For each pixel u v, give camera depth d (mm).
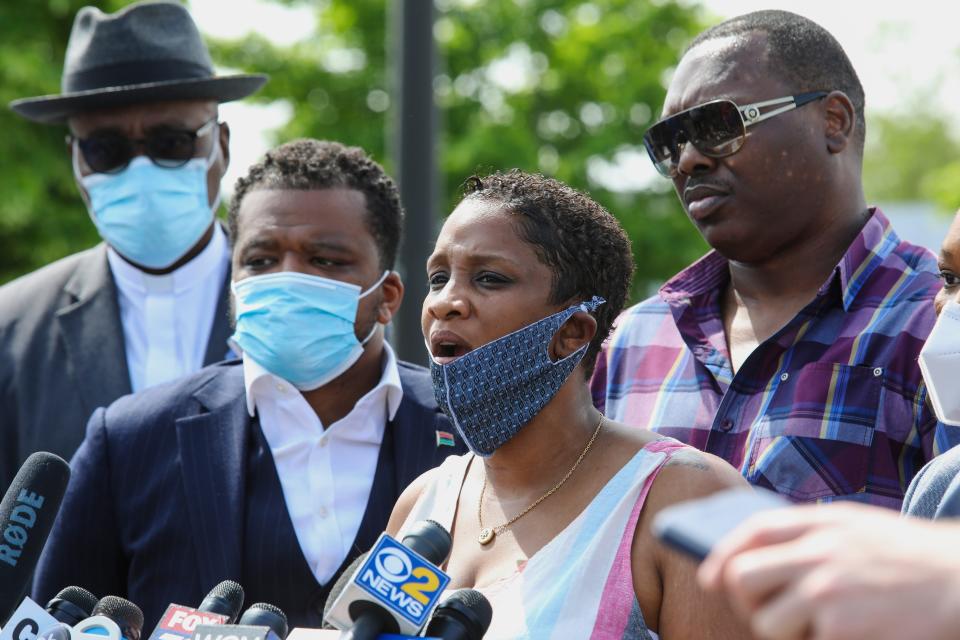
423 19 6277
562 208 2570
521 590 2273
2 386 4320
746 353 3379
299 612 3338
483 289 2518
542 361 2484
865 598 1034
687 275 3594
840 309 3240
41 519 2314
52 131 14047
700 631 2178
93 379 4297
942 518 2088
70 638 2180
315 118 18016
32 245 14094
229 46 18125
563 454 2494
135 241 4531
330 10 18422
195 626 2113
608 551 2277
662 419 3369
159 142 4602
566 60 18703
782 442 3100
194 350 4586
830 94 3334
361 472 3545
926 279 3207
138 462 3508
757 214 3295
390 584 1943
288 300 3580
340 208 3711
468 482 2650
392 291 3863
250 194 3779
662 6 19234
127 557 3494
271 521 3393
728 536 1115
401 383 3697
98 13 4820
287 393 3572
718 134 3287
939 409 2666
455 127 18078
